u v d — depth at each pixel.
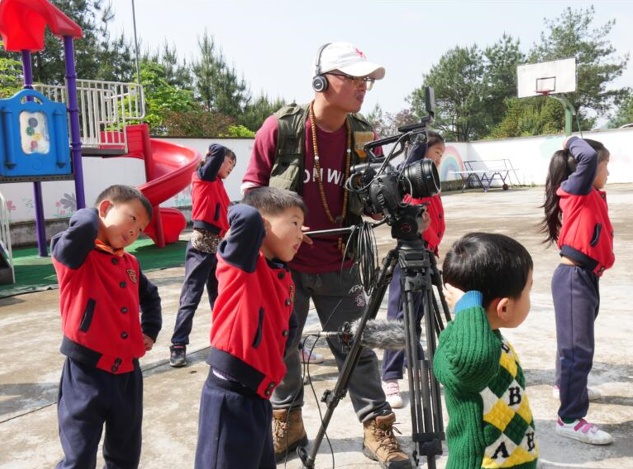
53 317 5.80
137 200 2.31
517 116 37.66
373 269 2.37
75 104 9.16
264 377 1.95
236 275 1.89
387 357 3.41
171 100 23.80
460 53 42.47
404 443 2.93
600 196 2.99
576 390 2.87
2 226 8.35
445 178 23.95
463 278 1.63
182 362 4.15
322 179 2.74
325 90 2.62
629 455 2.74
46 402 3.66
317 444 2.48
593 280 2.91
